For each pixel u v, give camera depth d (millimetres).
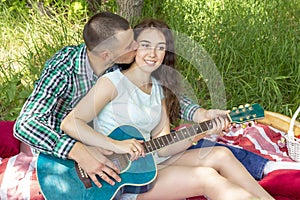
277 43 4605
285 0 5184
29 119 2787
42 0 5742
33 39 5051
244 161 3102
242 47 4605
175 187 2748
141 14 5199
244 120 2709
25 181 2805
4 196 2791
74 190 2689
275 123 3518
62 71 2861
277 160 3215
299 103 4160
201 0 5336
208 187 2715
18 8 5617
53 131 2760
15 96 4238
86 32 2707
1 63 4770
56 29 5238
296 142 3158
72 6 5500
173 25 4934
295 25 4918
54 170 2742
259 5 5199
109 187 2680
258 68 4480
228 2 5246
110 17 2658
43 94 2855
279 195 2945
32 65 4484
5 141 3211
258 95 4281
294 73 4426
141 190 2719
